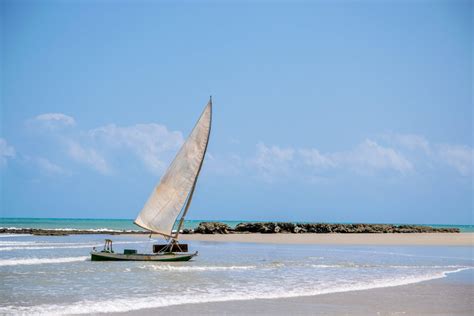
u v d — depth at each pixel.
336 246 71.19
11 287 30.64
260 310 23.70
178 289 30.14
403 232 125.88
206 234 107.19
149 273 38.19
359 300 26.44
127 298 26.81
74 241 82.31
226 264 45.19
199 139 49.81
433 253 58.72
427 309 24.17
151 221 48.72
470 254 57.31
